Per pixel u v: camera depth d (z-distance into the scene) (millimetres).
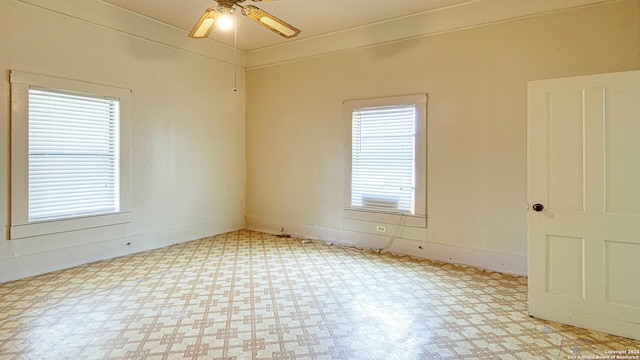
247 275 3604
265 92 5621
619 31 3168
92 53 3904
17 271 3424
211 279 3479
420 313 2746
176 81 4777
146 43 4406
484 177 3840
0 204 3312
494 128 3766
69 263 3795
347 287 3289
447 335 2408
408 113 4309
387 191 4508
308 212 5238
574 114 2504
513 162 3672
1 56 3281
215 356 2137
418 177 4234
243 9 2807
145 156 4461
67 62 3707
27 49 3434
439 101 4082
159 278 3492
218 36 5059
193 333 2408
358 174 4738
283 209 5504
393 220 4457
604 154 2418
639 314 2332
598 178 2438
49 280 3398
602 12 3223
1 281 3320
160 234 4676
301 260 4152
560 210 2562
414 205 4297
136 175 4375
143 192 4457
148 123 4477
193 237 5109
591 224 2463
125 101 4215
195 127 5062
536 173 2635
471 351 2213
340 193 4910
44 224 3590
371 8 4070
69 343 2266
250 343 2285
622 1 3148
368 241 4680
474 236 3916
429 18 4102
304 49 5137
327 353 2180
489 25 3764
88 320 2582
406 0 3861
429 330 2475
